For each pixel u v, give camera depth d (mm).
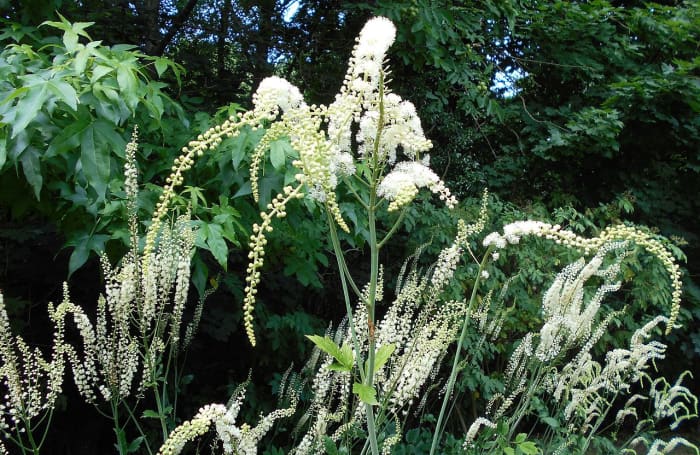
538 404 3078
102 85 2115
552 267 5191
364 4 4816
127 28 4613
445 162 6215
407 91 5949
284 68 5816
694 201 6680
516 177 6523
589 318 2520
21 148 1968
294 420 3758
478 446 3035
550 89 7348
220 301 4219
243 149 2342
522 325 4766
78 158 2189
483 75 5574
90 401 1971
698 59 5938
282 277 4613
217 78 5227
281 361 4477
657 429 6000
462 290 4711
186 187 2381
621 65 7000
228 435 1414
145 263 1487
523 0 6359
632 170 6684
